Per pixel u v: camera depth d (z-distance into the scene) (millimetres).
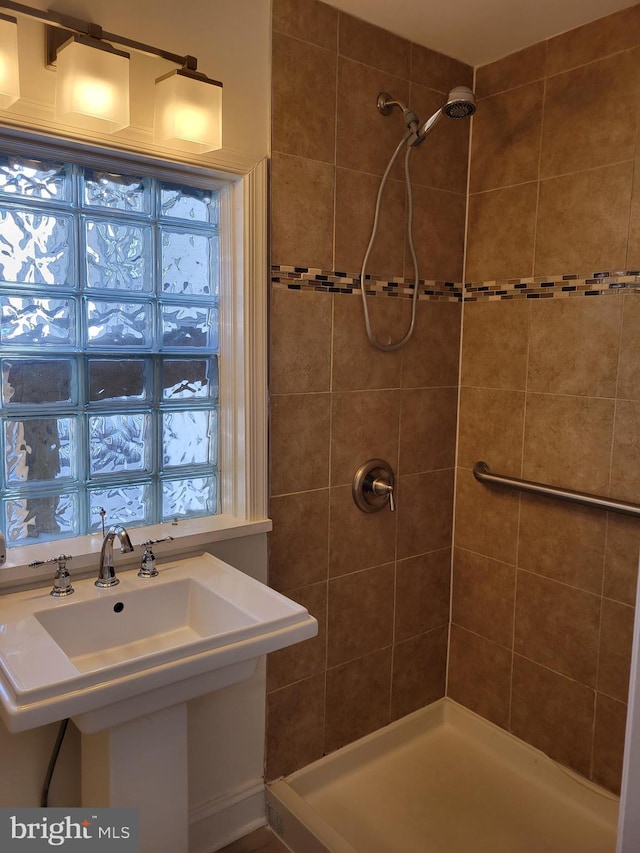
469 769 2223
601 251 1928
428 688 2438
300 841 1840
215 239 1854
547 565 2135
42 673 1138
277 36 1780
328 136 1911
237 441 1858
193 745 1822
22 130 1412
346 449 2074
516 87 2133
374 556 2197
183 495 1886
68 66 1341
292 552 1979
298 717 2053
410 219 2035
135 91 1554
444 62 2172
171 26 1599
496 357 2250
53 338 1608
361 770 2199
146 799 1406
